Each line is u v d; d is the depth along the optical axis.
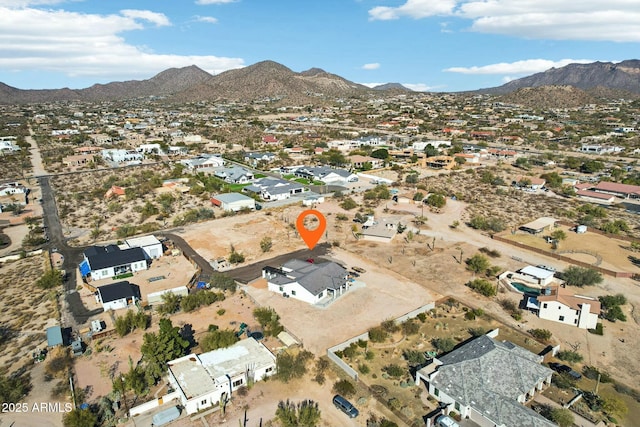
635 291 61.06
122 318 49.50
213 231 85.25
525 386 37.59
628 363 44.41
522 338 48.59
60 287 61.28
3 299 58.03
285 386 40.03
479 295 59.19
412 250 75.94
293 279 57.91
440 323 51.28
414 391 39.28
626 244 78.94
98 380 40.75
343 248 76.50
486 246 78.19
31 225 88.94
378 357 44.59
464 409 35.91
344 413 36.53
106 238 82.75
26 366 43.09
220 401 37.25
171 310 53.28
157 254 72.69
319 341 47.25
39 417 36.09
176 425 34.97
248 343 44.94
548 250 75.50
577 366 43.69
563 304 51.69
